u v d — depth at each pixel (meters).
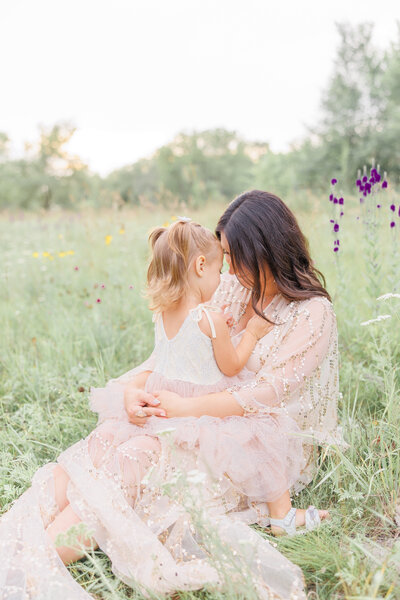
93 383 3.27
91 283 5.48
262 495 2.02
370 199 3.47
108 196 9.49
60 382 3.38
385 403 2.64
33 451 2.69
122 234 7.27
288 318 2.30
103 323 4.11
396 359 3.13
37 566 1.79
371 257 3.54
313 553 1.84
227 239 2.29
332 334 2.33
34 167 52.34
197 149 63.91
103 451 2.13
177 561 1.89
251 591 1.55
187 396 2.22
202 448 1.99
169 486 1.67
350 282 4.32
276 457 2.02
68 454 2.13
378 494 2.08
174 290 2.22
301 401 2.30
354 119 30.69
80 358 3.75
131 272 5.62
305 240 2.40
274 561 1.76
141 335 4.04
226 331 2.23
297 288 2.33
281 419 2.16
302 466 2.20
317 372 2.31
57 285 5.59
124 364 3.63
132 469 2.01
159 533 1.92
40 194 52.00
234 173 64.38
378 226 3.49
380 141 27.31
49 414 2.96
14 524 1.96
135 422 2.17
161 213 8.88
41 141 51.50
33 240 8.86
